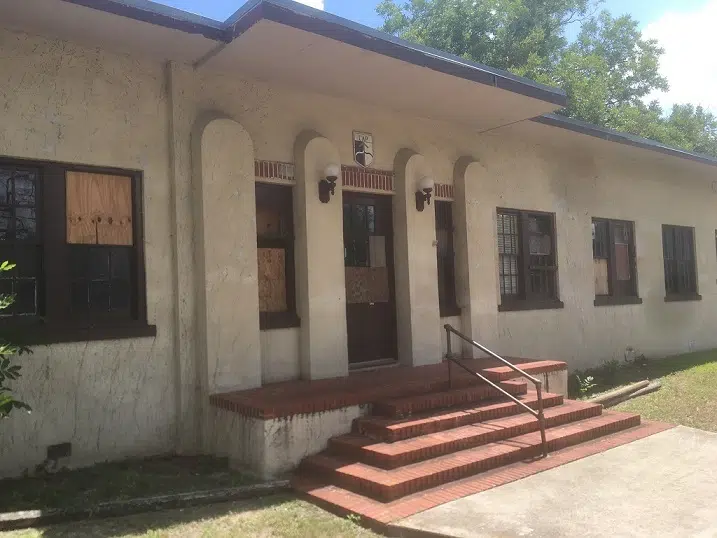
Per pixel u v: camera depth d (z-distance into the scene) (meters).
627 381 10.15
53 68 5.83
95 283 6.06
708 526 4.29
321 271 7.37
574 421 6.93
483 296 9.22
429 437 5.81
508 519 4.44
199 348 6.46
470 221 9.16
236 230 6.66
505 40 22.75
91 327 5.93
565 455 6.03
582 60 22.28
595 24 27.59
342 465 5.40
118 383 6.05
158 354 6.31
